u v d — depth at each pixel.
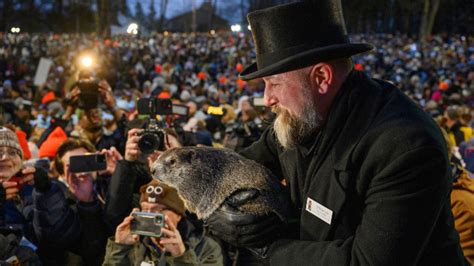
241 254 2.53
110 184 3.14
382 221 1.51
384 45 38.91
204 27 72.19
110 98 5.05
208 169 1.78
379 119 1.61
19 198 3.18
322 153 1.68
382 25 57.75
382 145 1.56
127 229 2.79
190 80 23.03
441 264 1.66
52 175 3.83
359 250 1.53
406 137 1.53
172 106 3.80
